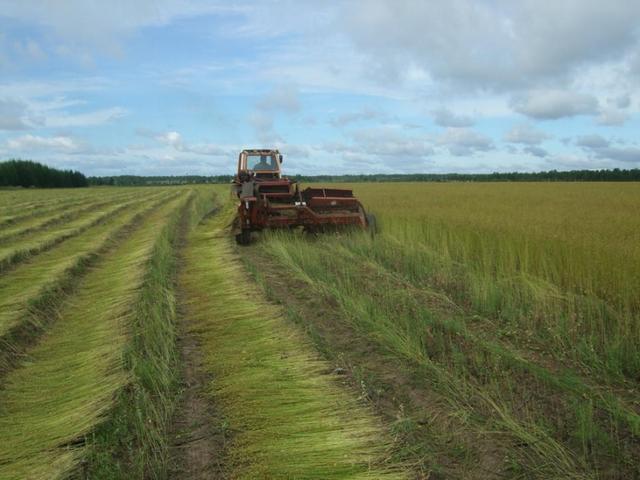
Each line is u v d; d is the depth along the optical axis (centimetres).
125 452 366
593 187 4544
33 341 623
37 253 1243
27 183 9350
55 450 371
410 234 1184
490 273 818
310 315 665
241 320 651
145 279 873
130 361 506
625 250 787
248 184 1327
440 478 321
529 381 447
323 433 371
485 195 2997
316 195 1343
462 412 389
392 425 375
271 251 1135
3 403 454
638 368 466
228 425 392
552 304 652
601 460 333
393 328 558
